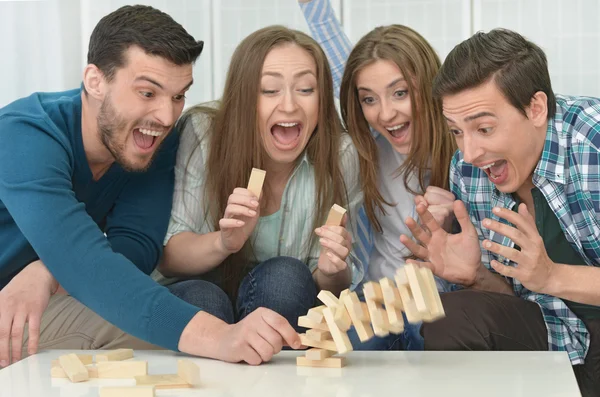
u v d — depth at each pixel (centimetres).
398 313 116
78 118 159
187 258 168
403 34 179
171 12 318
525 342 150
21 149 147
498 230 134
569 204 153
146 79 148
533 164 151
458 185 169
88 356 126
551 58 297
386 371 118
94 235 136
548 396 103
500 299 151
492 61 143
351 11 306
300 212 175
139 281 131
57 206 139
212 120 176
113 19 151
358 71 180
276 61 166
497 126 145
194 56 152
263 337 121
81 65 323
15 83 316
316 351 120
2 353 137
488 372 116
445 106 149
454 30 301
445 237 154
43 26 318
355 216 182
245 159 170
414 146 180
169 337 128
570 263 155
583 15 294
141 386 104
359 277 182
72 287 133
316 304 169
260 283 160
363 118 186
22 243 159
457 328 147
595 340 154
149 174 172
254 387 109
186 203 173
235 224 153
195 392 107
